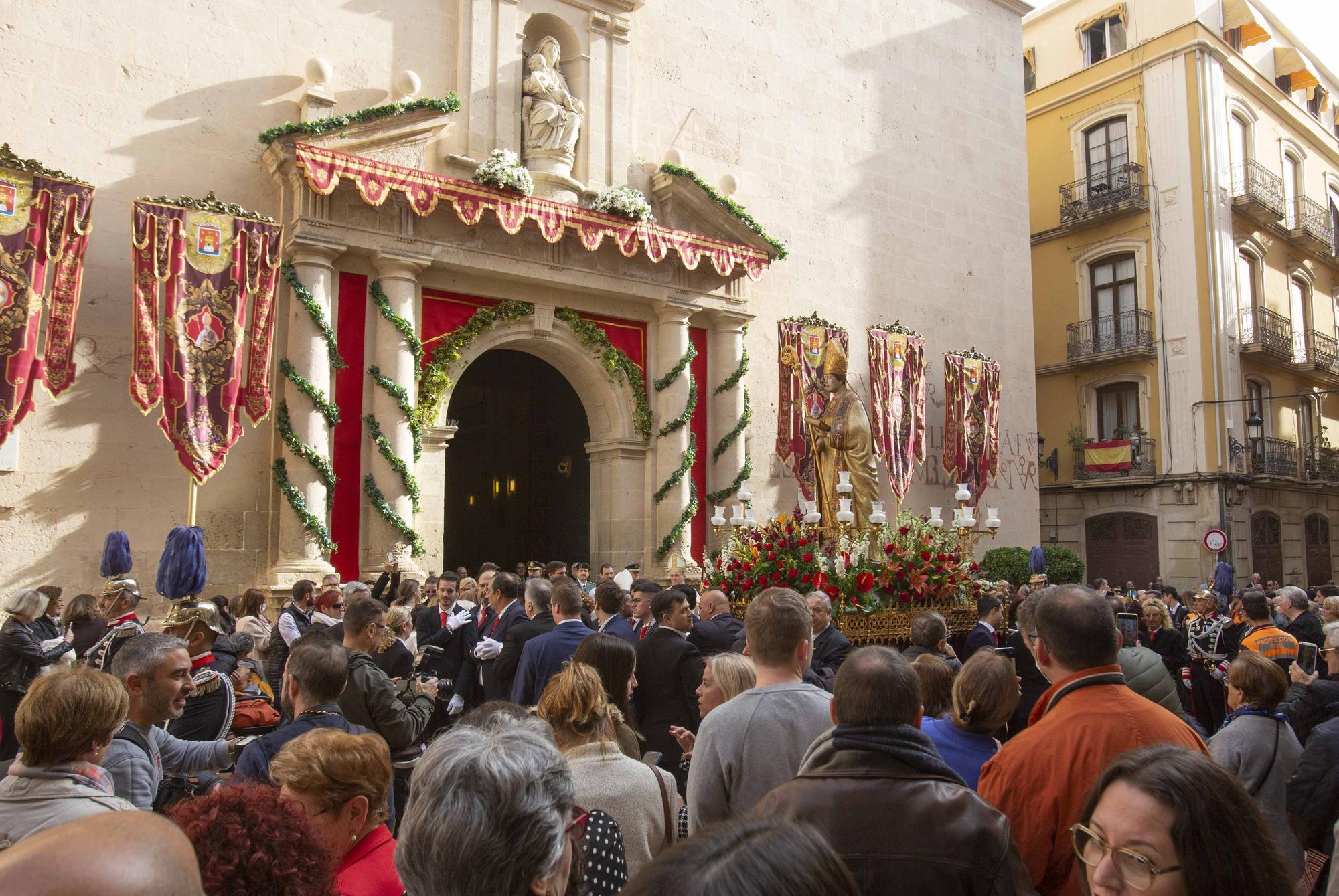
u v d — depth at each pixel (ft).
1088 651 10.62
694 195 56.18
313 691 13.57
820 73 67.15
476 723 8.88
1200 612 39.60
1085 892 7.27
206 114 43.86
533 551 65.05
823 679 20.17
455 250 48.29
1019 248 77.97
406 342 46.44
